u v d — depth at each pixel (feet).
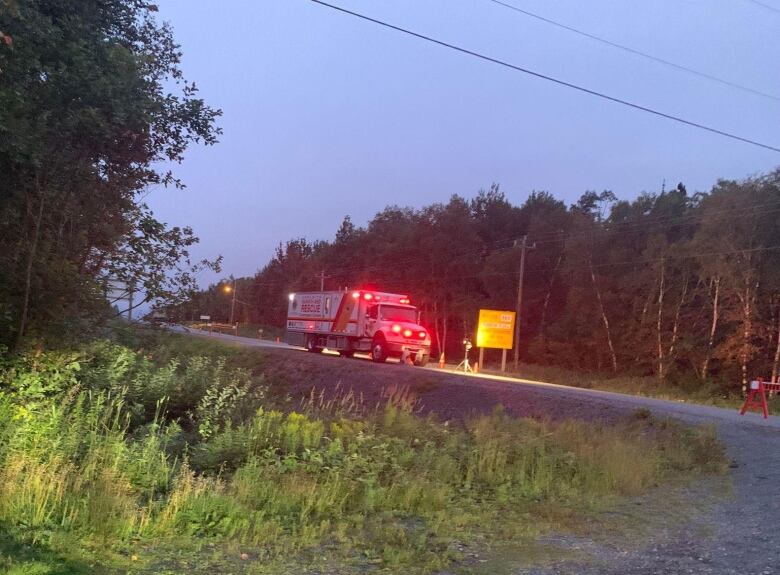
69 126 26.48
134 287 33.12
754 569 20.35
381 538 22.17
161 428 37.24
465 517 25.43
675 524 26.66
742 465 43.11
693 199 157.28
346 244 266.36
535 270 180.24
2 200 27.37
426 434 39.45
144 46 33.94
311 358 111.96
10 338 29.96
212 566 18.57
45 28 25.94
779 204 121.60
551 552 21.95
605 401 70.85
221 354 122.21
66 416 29.94
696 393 121.39
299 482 26.30
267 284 342.85
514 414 70.08
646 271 143.74
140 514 21.86
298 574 18.42
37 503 20.68
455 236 201.57
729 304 130.82
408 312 116.16
